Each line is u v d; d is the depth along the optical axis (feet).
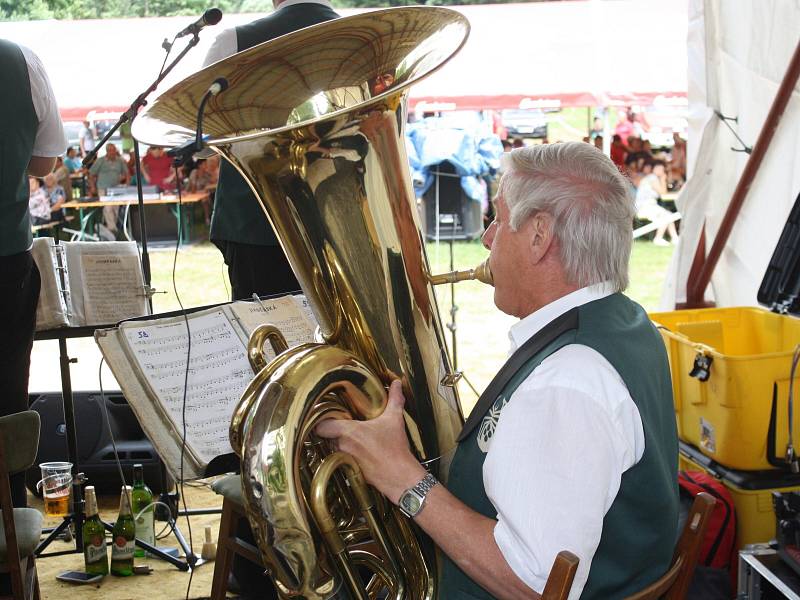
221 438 7.11
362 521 4.79
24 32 30.22
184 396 7.11
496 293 4.78
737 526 9.04
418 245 4.70
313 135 4.30
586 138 35.22
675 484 4.59
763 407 8.96
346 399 4.36
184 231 34.86
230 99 4.57
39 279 9.83
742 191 12.88
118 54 29.58
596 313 4.45
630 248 4.58
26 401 9.94
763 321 11.34
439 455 4.70
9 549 7.15
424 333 4.69
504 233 4.64
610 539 4.30
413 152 31.60
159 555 10.48
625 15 29.19
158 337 7.22
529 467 4.08
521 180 4.55
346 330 4.69
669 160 35.53
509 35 29.81
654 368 4.50
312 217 4.52
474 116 31.78
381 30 4.60
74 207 32.94
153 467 12.16
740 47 13.20
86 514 10.16
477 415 4.61
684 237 14.03
